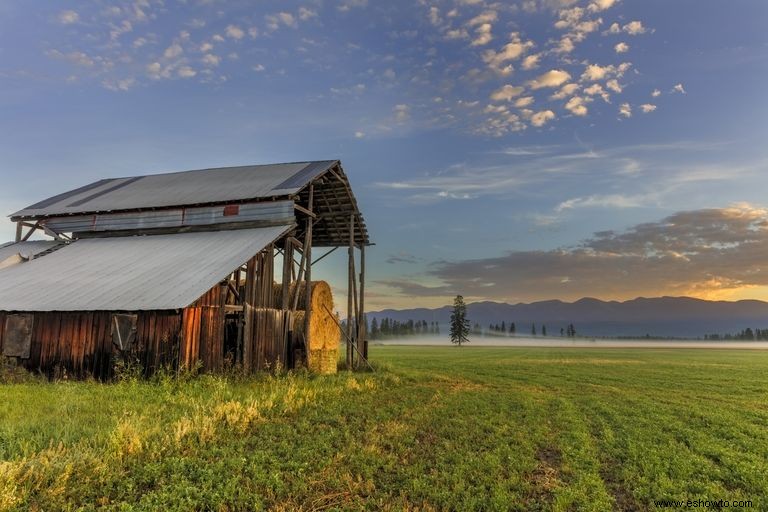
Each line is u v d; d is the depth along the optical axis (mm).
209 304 18234
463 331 125500
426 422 13000
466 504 7273
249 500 7148
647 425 13891
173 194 28500
